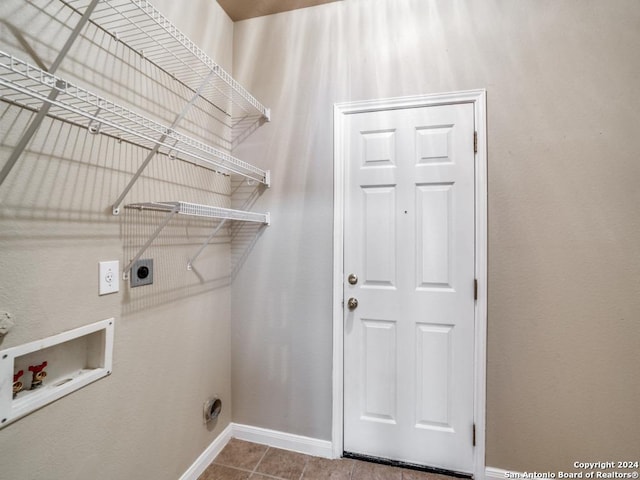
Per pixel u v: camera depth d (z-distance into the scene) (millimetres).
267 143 1774
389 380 1602
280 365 1757
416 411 1569
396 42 1577
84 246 954
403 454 1582
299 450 1707
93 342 1018
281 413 1753
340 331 1659
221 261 1745
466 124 1488
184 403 1434
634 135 1309
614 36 1329
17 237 778
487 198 1462
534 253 1411
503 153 1441
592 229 1349
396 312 1592
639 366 1305
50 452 856
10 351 754
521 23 1424
